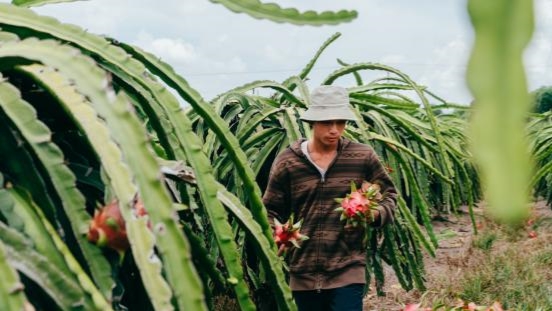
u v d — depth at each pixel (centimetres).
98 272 81
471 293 428
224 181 334
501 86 12
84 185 108
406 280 367
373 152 242
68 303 75
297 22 81
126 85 116
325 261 236
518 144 12
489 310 175
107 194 87
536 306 385
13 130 88
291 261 242
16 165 85
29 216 80
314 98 233
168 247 74
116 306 90
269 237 120
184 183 126
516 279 452
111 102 80
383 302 449
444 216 809
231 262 102
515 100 12
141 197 75
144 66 115
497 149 12
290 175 239
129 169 75
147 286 71
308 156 238
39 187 85
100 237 80
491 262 505
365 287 341
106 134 79
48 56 87
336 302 236
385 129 394
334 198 236
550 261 518
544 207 925
